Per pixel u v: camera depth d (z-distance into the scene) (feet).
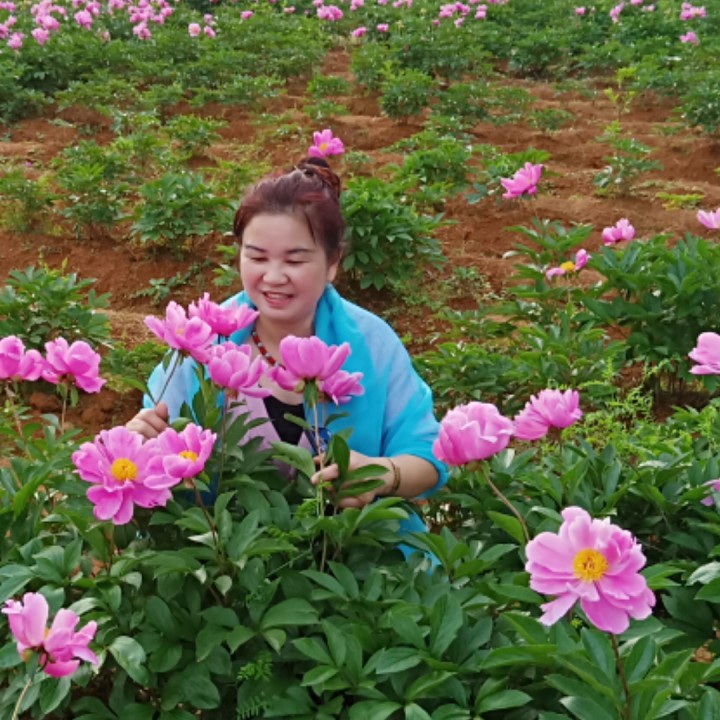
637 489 10.22
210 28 51.08
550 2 62.18
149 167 31.04
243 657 8.34
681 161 33.83
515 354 18.60
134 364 18.74
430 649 7.63
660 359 17.48
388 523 9.01
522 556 9.22
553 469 10.92
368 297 22.62
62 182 25.30
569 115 37.86
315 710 7.91
